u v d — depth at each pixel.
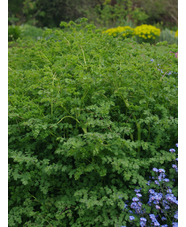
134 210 1.97
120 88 2.22
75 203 2.05
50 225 2.00
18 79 2.90
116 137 2.02
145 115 2.46
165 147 2.39
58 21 12.60
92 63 2.69
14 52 3.89
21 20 14.44
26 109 2.41
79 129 2.41
